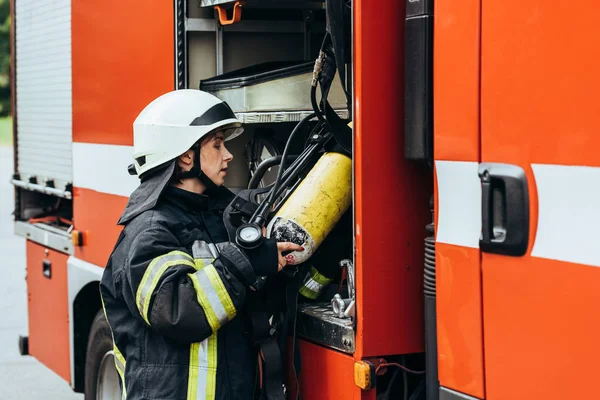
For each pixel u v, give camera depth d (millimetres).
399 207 2799
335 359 2963
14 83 6051
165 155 3045
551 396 2164
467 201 2395
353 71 2779
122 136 4332
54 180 5312
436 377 2656
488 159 2328
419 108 2631
